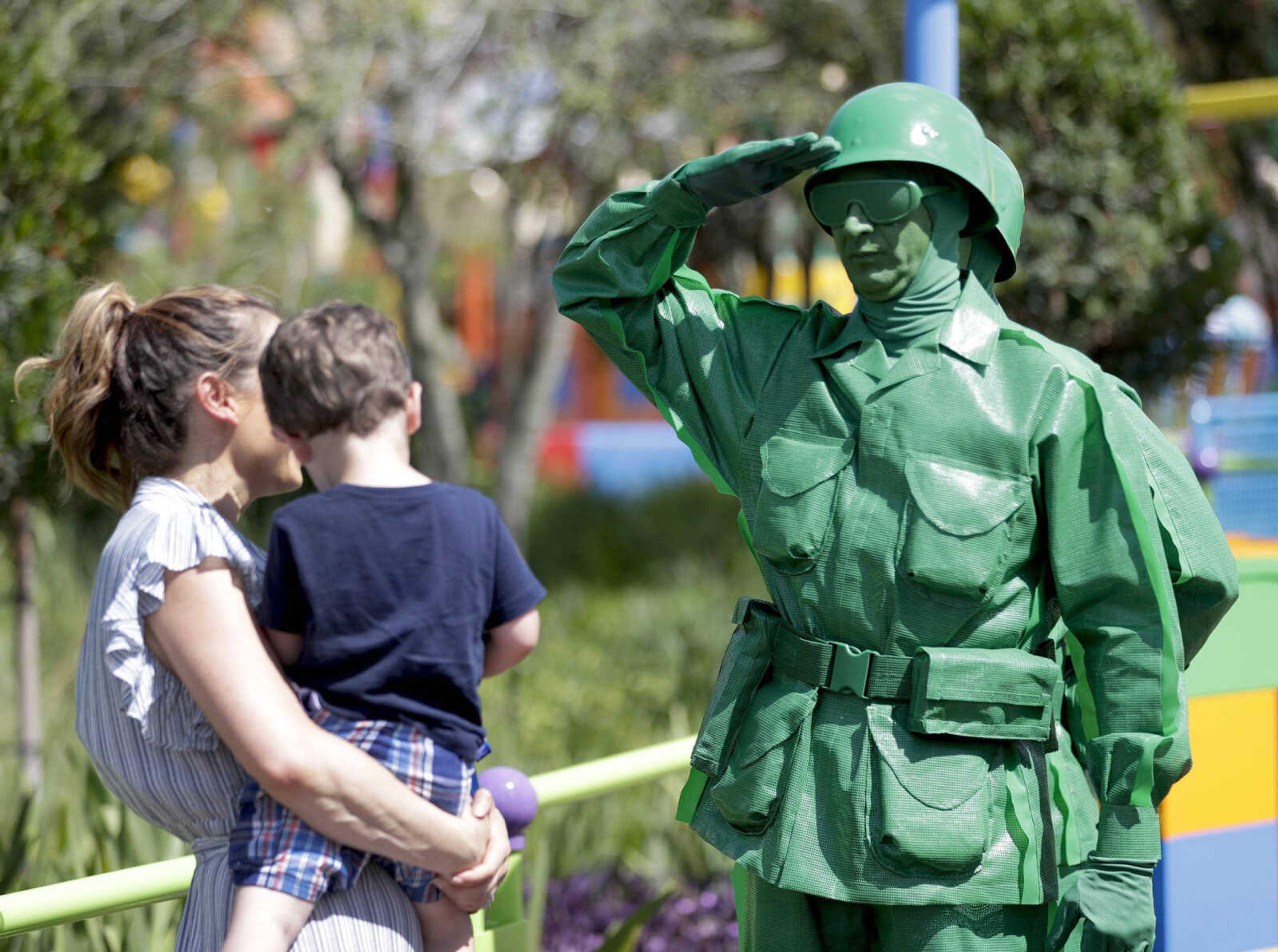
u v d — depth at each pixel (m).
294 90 12.49
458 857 2.88
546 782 3.98
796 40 14.13
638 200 3.27
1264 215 13.73
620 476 22.69
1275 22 12.13
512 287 18.17
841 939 3.19
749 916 3.30
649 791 8.57
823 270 19.91
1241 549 5.38
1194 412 6.91
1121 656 2.96
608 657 11.89
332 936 2.78
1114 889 2.89
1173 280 7.61
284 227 14.44
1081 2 7.32
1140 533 2.93
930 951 2.98
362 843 2.77
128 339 3.02
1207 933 4.77
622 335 3.42
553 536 17.11
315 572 2.82
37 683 8.14
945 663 2.93
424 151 13.25
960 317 3.11
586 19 13.16
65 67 8.86
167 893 3.11
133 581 2.79
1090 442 3.00
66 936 4.99
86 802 5.99
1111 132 7.23
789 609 3.20
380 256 15.78
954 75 4.56
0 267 6.48
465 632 2.90
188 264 13.56
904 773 2.95
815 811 3.06
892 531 3.03
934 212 3.09
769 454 3.21
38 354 6.63
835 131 3.10
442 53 13.04
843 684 3.06
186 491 2.93
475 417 20.73
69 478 3.23
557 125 13.29
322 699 2.83
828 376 3.21
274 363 2.95
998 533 2.97
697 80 13.34
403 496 2.91
